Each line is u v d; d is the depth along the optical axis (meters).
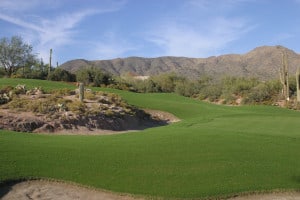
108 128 23.80
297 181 12.51
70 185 11.99
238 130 20.52
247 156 14.72
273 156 14.84
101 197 11.45
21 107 23.33
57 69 51.34
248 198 11.48
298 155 15.09
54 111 23.19
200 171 13.09
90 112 24.05
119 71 180.00
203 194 11.43
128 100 35.81
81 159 13.84
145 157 14.32
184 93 76.12
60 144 15.86
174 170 13.12
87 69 51.75
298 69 38.94
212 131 19.27
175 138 17.28
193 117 31.86
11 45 57.88
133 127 26.34
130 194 11.48
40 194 11.54
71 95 28.95
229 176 12.73
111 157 14.21
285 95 52.31
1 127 19.78
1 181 11.88
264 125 23.30
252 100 58.03
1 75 57.41
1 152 13.96
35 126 20.83
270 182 12.37
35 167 12.91
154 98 40.19
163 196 11.30
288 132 20.12
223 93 68.62
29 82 38.25
